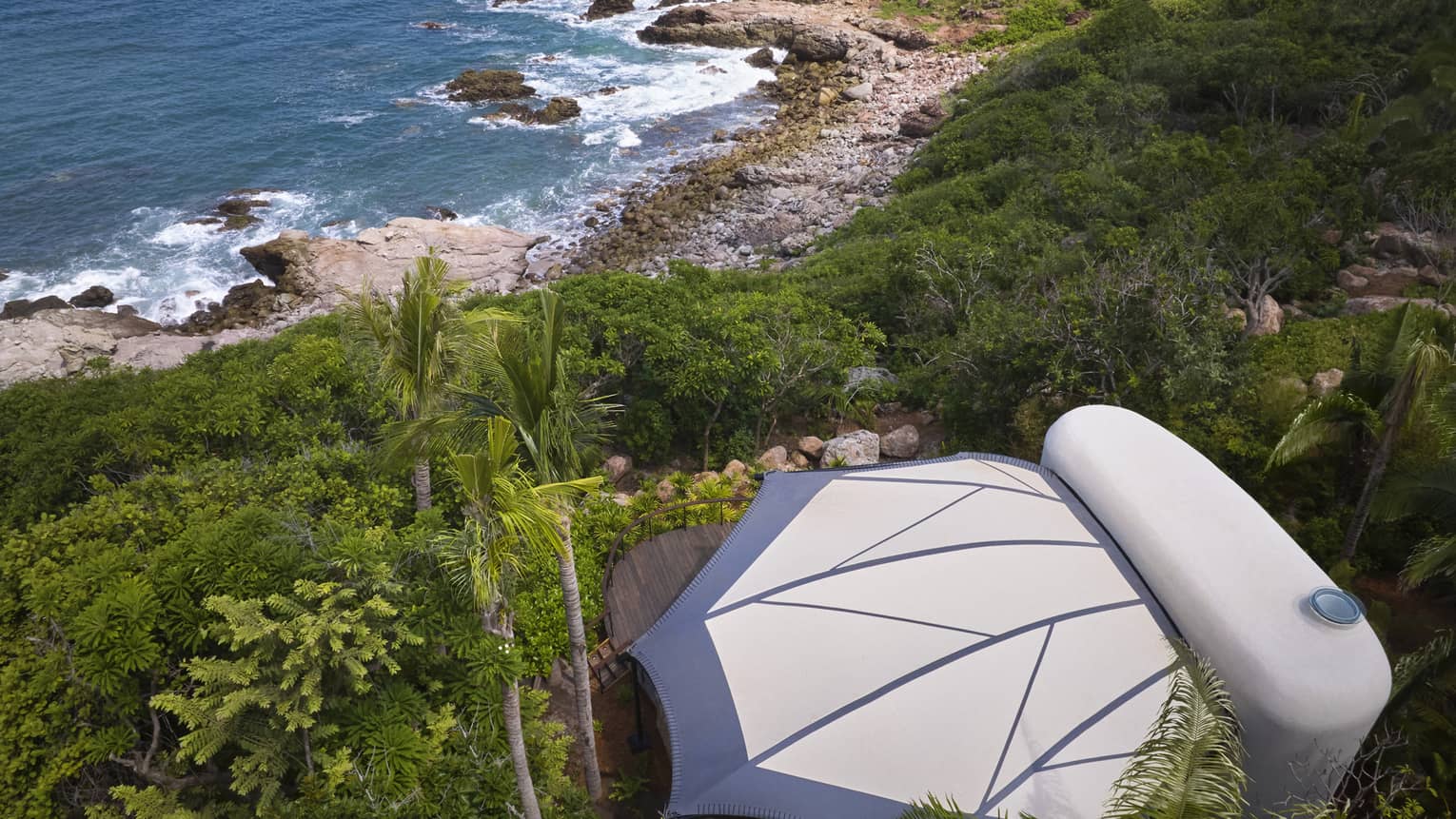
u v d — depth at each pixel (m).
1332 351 22.83
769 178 49.16
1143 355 19.86
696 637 13.06
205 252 44.97
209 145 55.66
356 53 71.88
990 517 14.38
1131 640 12.26
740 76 67.31
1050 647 12.12
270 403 21.92
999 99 48.75
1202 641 12.14
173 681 12.41
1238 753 9.49
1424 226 30.73
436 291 13.73
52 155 53.69
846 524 14.70
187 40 73.75
